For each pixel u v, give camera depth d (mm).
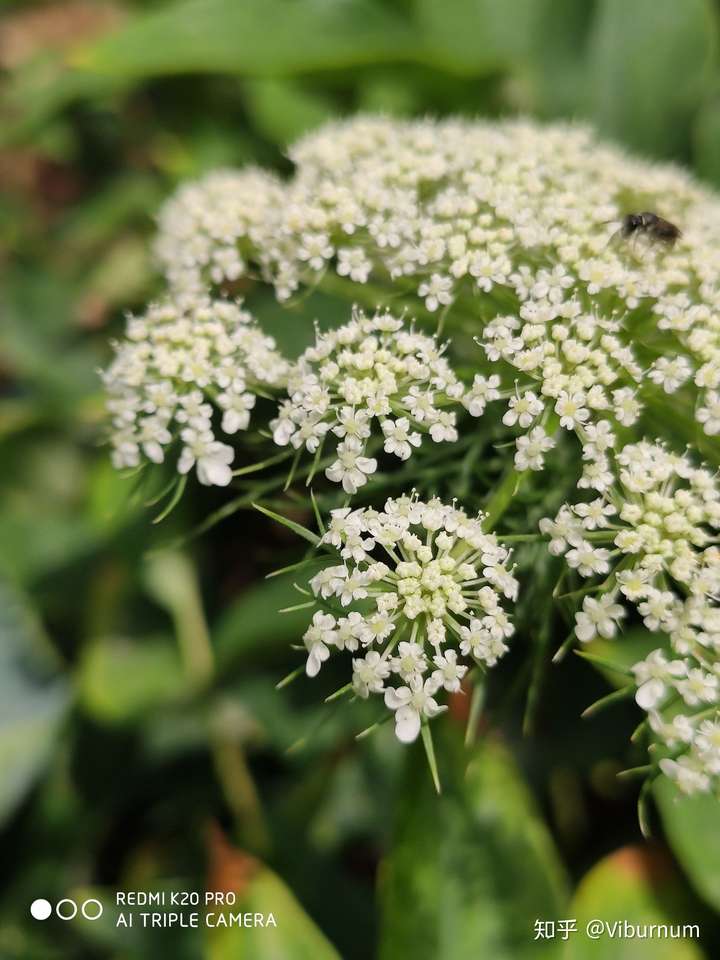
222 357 71
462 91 117
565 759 94
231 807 105
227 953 83
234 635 98
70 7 142
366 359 67
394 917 80
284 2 110
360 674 59
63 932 99
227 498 102
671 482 65
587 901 84
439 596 60
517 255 75
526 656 86
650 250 76
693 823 79
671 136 119
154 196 130
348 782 101
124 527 105
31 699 111
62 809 106
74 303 131
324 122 122
